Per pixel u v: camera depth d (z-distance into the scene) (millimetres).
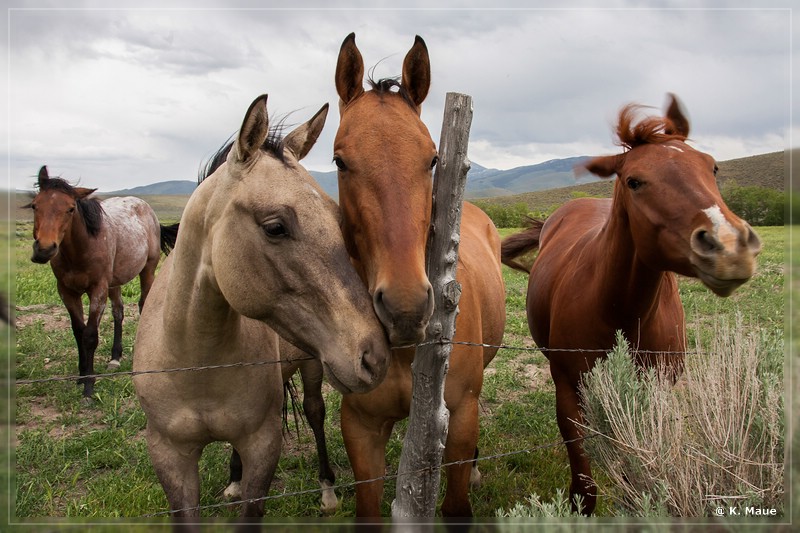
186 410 2633
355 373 2072
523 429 5008
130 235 7590
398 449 4570
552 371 3570
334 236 2203
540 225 5781
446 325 2420
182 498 2723
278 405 2861
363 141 2342
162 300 2840
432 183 2438
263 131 2273
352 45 2625
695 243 2438
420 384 2480
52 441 4551
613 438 2617
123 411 5367
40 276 11586
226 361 2584
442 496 3865
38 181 6512
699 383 2598
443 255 2400
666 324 3291
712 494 2377
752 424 2475
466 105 2342
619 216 2969
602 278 3113
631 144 2969
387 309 2102
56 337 7574
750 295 8969
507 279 12414
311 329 2205
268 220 2174
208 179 2514
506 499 3838
